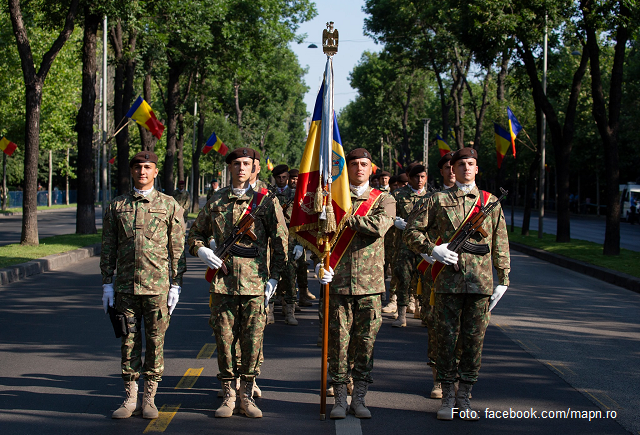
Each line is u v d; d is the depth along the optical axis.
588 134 43.03
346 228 5.02
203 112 39.56
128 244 4.96
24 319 8.70
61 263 14.54
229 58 28.33
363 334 5.04
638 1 16.25
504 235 5.12
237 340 5.17
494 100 30.14
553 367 6.55
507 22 17.91
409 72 36.50
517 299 10.78
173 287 5.04
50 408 5.14
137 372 5.01
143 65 26.05
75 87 38.41
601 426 4.86
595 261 15.30
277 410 5.16
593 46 17.11
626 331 8.38
